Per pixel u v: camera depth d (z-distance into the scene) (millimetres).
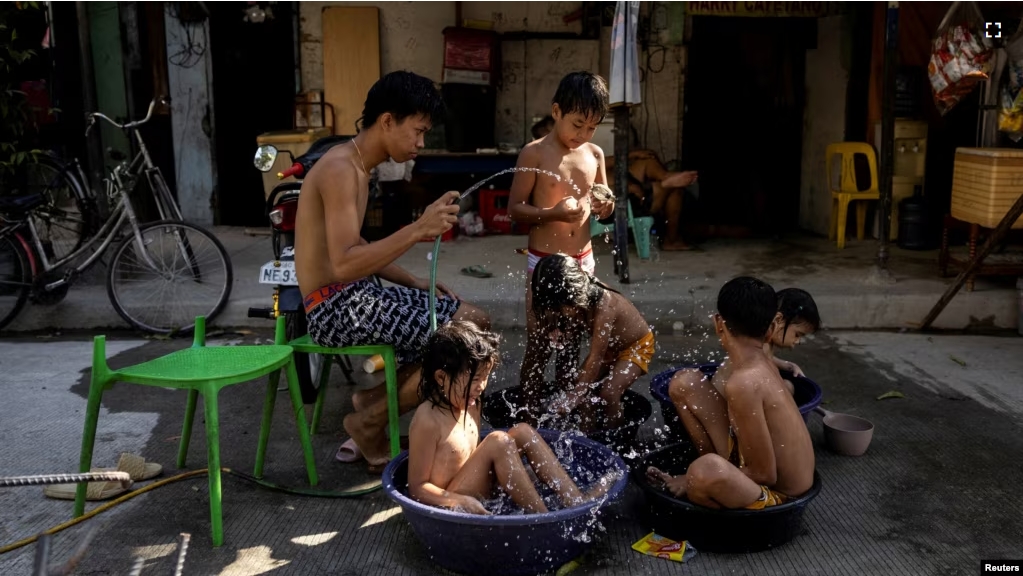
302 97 7734
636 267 6316
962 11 5277
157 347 5027
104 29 7406
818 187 7738
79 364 4711
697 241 7355
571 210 3518
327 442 3744
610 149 7395
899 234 6863
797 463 2791
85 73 5516
